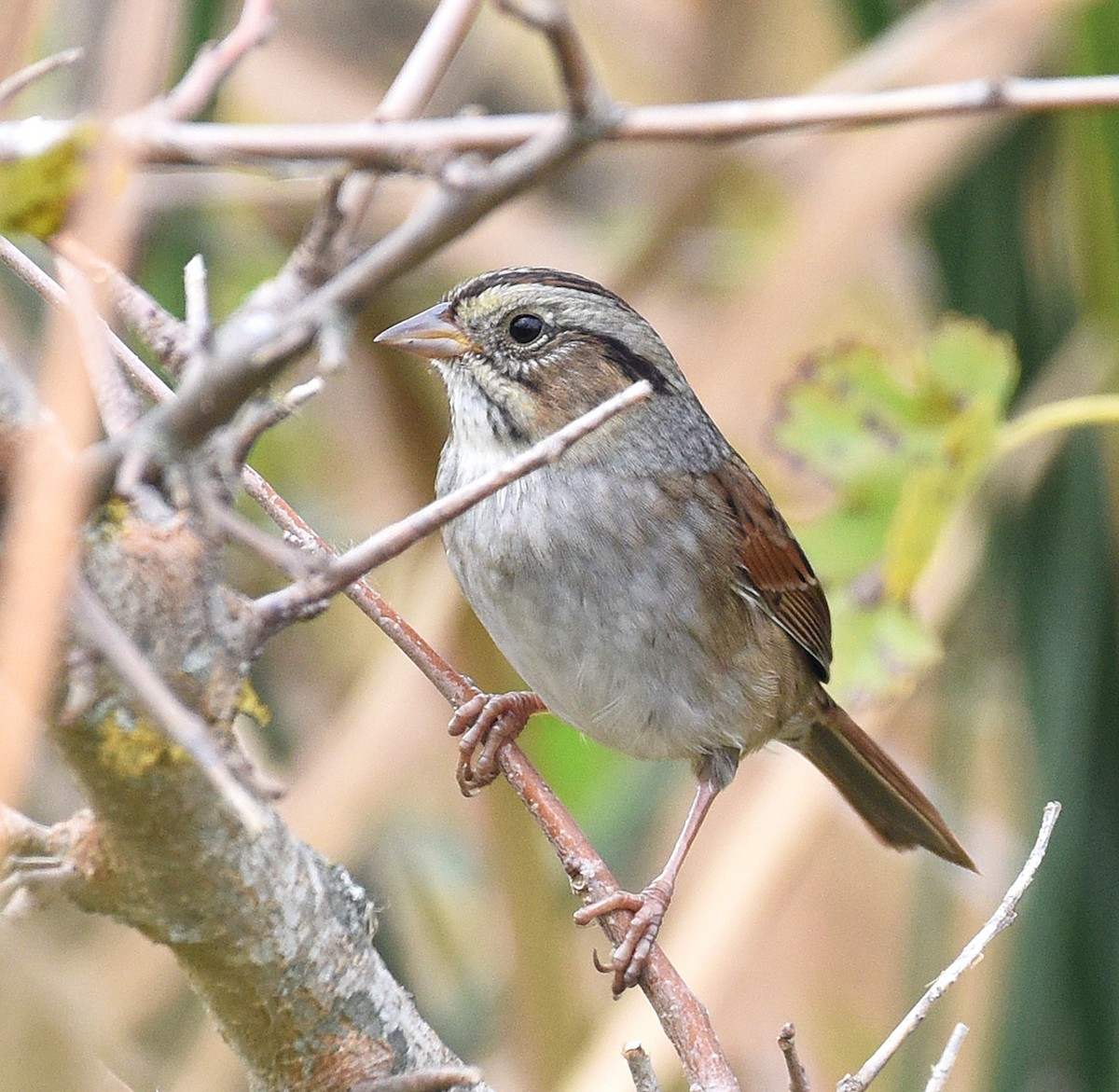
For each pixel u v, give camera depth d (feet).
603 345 26.81
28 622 8.28
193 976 14.70
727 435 30.32
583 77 9.63
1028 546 31.37
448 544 26.91
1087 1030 31.22
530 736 34.01
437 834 36.73
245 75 35.94
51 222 10.48
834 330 34.78
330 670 35.65
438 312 26.89
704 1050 18.47
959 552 31.65
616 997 23.44
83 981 19.85
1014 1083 30.37
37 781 27.22
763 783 32.81
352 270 9.63
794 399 26.45
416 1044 15.71
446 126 11.30
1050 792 30.55
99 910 13.56
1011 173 31.91
